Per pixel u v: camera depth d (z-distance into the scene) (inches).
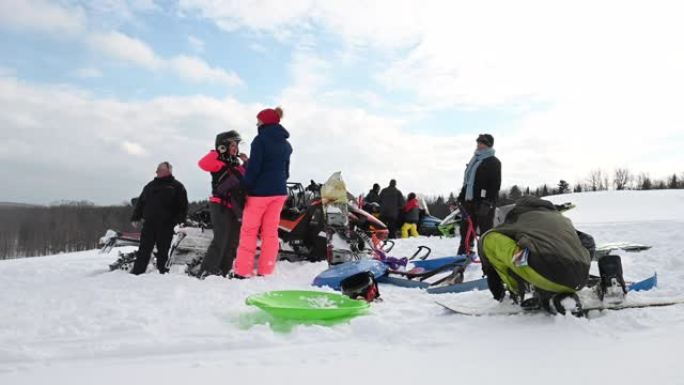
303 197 347.9
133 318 159.6
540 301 160.1
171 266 303.1
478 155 315.9
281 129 272.7
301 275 277.4
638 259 298.0
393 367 117.8
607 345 132.3
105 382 108.1
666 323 150.9
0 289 231.9
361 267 248.2
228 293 211.0
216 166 269.9
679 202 934.4
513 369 115.9
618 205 937.5
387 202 555.8
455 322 158.1
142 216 294.4
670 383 105.3
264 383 107.6
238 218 266.8
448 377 111.4
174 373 113.8
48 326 151.0
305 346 135.2
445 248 394.9
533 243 152.4
